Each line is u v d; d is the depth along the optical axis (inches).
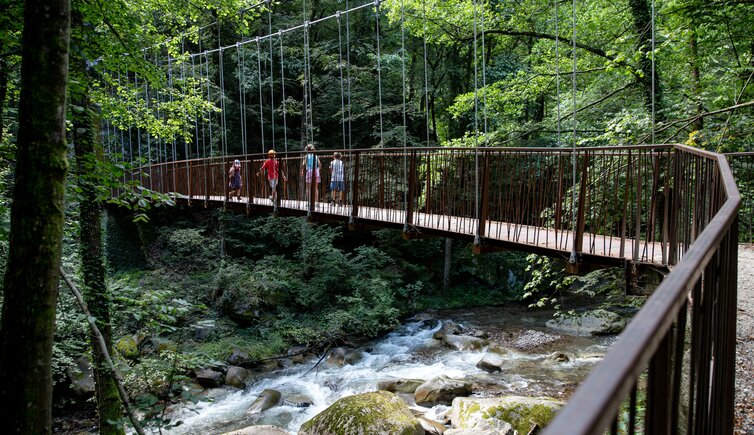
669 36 285.0
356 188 302.0
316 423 231.9
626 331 25.2
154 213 665.0
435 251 653.9
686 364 122.0
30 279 94.3
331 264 548.7
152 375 292.4
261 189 442.9
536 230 205.8
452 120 762.2
